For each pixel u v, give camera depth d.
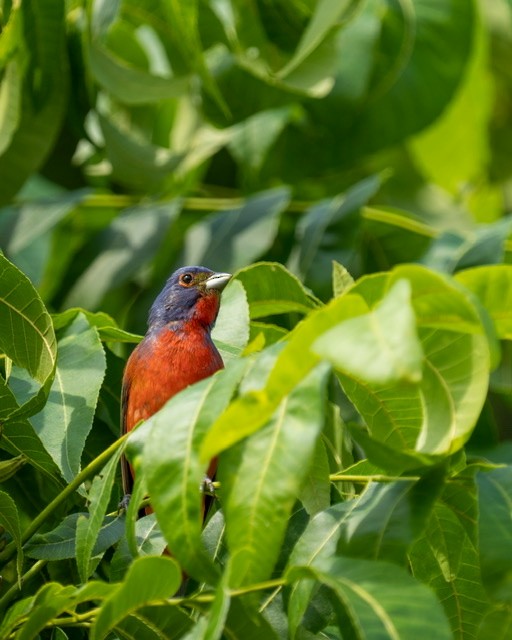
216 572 5.35
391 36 13.66
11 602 7.86
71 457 7.12
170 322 10.80
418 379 4.39
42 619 5.76
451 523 6.67
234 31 12.74
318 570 5.16
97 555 7.08
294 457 5.12
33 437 7.08
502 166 18.28
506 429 16.83
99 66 10.77
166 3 11.08
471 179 18.16
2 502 6.61
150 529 7.17
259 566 5.17
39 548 7.06
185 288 10.98
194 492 5.34
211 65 12.93
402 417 6.51
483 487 5.77
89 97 11.49
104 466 6.92
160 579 5.54
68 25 11.45
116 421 9.46
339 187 15.90
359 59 13.67
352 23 13.69
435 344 5.51
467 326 5.16
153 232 12.41
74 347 7.66
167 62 12.83
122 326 12.79
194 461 5.36
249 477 5.20
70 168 15.71
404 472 6.10
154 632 6.39
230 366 5.55
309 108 13.88
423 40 14.07
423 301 5.11
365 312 4.82
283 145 14.32
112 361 9.48
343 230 11.64
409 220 12.63
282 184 14.57
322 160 14.36
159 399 9.66
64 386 7.45
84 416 7.28
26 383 7.71
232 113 13.01
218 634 4.97
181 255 12.40
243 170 14.30
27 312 7.08
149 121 13.34
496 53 18.64
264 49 12.82
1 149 10.66
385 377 4.43
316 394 5.14
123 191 14.54
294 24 12.59
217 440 4.99
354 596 4.97
